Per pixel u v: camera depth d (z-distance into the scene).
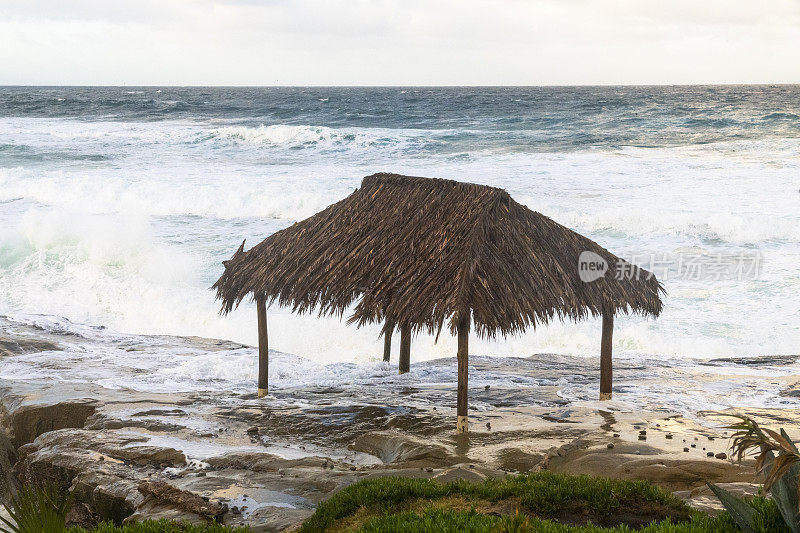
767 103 82.69
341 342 16.16
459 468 6.85
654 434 8.38
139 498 6.68
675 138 46.19
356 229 10.20
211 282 19.94
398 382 12.23
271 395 11.13
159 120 67.81
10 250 21.59
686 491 6.12
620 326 16.84
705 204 26.66
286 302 10.55
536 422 9.20
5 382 11.52
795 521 4.18
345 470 7.27
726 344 15.65
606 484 5.57
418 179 10.17
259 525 5.80
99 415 9.72
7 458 10.21
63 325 16.23
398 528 4.68
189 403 10.50
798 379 12.18
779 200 27.11
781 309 17.45
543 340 16.22
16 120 67.81
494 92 155.75
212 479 7.05
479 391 11.34
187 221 26.52
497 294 8.44
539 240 9.41
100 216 25.48
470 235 8.83
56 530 4.20
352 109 74.12
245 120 65.75
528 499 5.33
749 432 3.85
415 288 8.77
